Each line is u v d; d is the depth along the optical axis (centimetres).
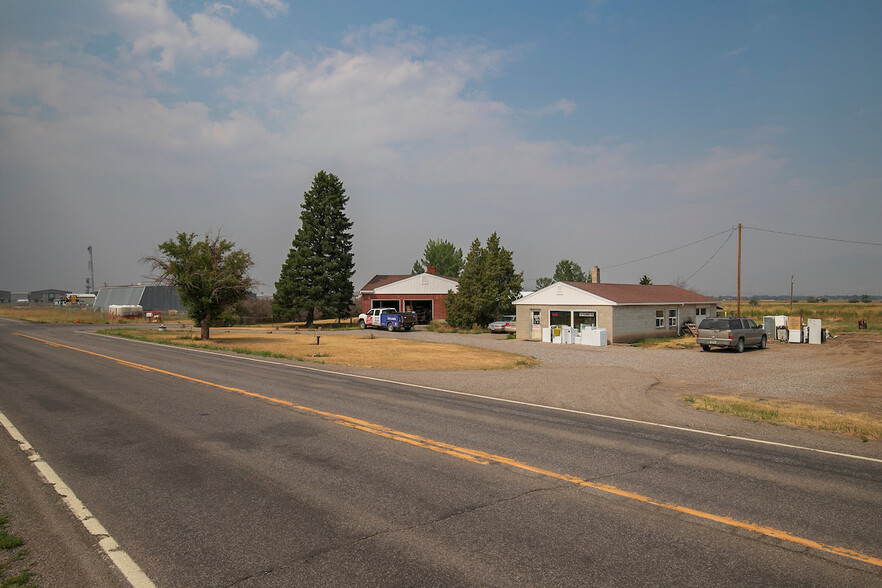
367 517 538
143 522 521
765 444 859
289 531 502
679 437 902
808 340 3334
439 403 1199
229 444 815
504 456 765
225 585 405
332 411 1077
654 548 474
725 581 417
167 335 3712
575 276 7875
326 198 5397
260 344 3148
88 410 1072
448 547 471
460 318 4759
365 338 3788
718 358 2438
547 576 421
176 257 3219
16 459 727
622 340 3322
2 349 2505
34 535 490
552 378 1664
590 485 643
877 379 1745
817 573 432
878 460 769
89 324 5403
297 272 5403
